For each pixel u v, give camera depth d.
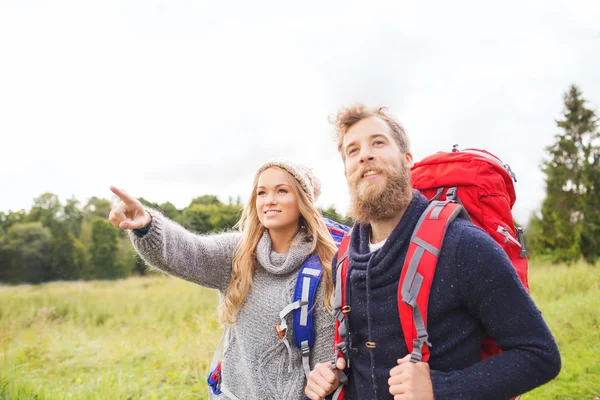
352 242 1.75
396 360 1.54
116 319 8.60
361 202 1.62
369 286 1.58
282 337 2.12
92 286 15.28
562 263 16.66
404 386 1.40
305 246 2.29
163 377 5.27
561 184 19.95
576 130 20.86
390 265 1.56
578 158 20.31
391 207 1.59
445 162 1.88
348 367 1.71
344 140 1.73
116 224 2.02
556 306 7.53
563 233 19.08
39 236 24.95
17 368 5.56
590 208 19.16
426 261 1.49
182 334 6.74
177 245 2.26
